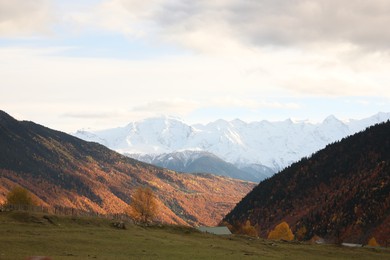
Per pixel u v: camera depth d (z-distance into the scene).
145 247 95.44
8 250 78.00
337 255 119.44
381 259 117.56
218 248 105.81
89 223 115.88
